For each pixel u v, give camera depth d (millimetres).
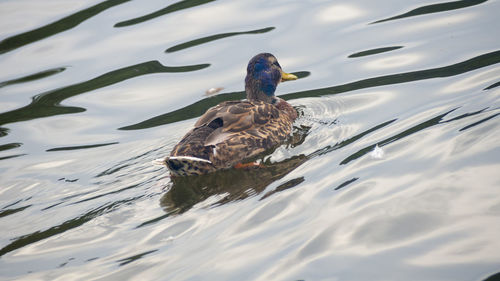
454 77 13805
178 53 17281
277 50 16938
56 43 18328
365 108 13469
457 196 8750
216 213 9953
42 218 10695
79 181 12023
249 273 7949
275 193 10195
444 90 13289
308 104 14453
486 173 9125
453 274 7238
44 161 13188
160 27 18719
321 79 15406
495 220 8023
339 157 11148
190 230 9500
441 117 11758
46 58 17641
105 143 13719
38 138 14359
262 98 14648
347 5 19047
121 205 10789
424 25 16984
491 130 10367
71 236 9922
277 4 19656
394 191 9281
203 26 18578
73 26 19188
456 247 7684
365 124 12570
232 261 8305
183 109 14828
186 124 14023
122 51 17641
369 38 16922
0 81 16844
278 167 11508
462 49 15164
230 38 17766
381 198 9164
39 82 16688
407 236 8125
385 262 7691
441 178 9320
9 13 20453
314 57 16453
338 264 7809
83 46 18094
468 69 14023
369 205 9039
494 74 13344
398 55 15719
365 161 10602
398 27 17188
